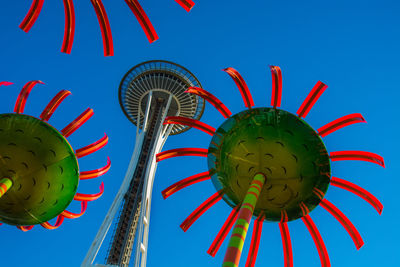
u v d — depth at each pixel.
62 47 15.30
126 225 41.84
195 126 15.55
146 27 15.27
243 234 10.75
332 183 15.62
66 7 15.02
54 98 15.12
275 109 13.64
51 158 14.57
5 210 14.77
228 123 14.16
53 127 14.59
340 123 14.52
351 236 15.54
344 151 15.18
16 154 14.26
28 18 14.70
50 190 14.74
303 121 13.33
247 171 13.88
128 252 40.00
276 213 14.28
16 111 14.69
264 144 13.68
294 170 13.52
